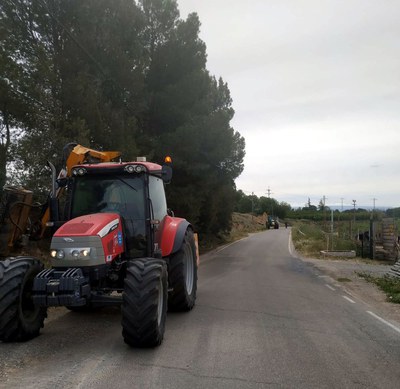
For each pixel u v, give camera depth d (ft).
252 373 17.52
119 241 23.11
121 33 61.62
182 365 18.30
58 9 50.98
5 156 46.96
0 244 34.50
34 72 47.34
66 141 45.47
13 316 20.43
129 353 19.89
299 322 26.68
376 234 79.51
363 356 20.03
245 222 236.22
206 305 31.86
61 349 20.45
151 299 19.86
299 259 73.26
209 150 78.13
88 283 20.70
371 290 40.98
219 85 106.63
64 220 25.16
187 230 30.63
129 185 25.05
